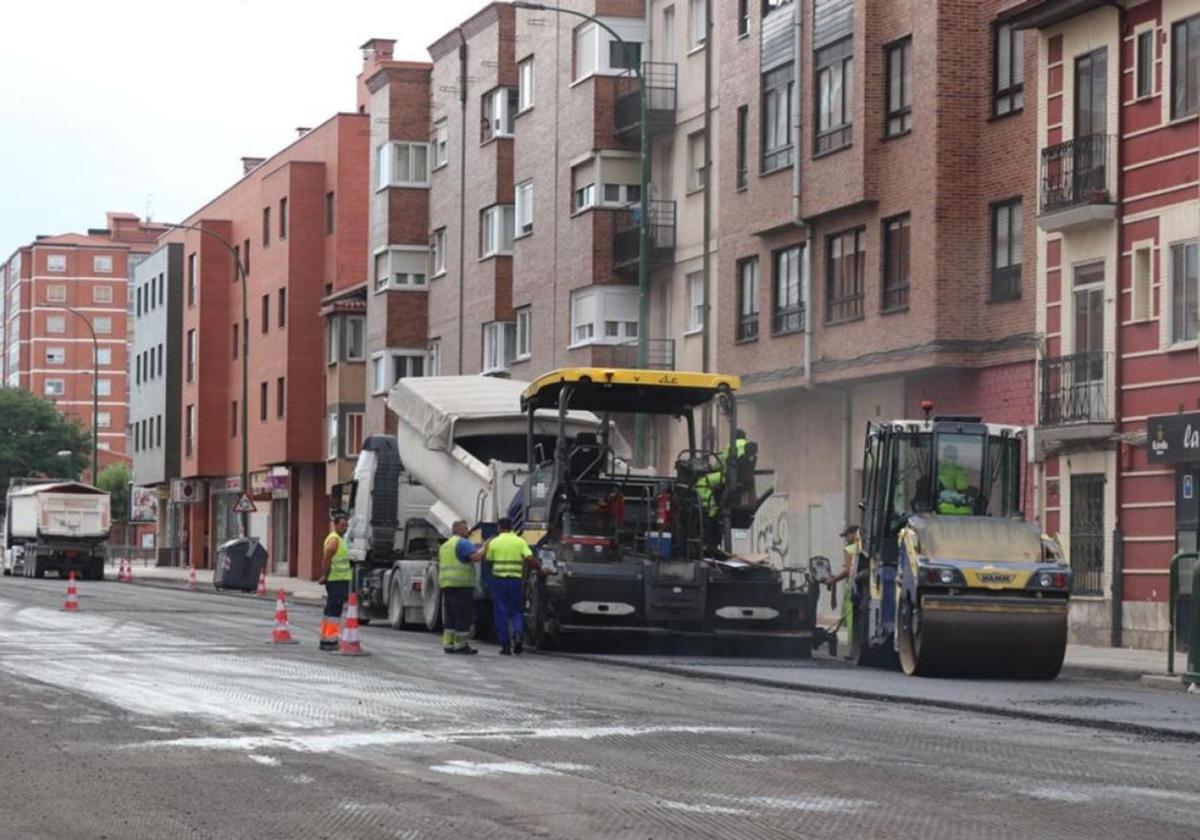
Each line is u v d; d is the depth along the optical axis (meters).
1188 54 38.78
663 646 36.78
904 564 31.02
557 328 66.31
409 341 82.38
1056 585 30.19
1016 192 43.88
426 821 13.93
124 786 15.91
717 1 57.62
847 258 49.50
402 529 46.28
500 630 35.09
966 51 45.25
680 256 60.34
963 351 44.97
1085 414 41.06
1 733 19.92
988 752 18.69
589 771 16.77
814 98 50.22
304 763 17.34
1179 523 38.25
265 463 99.38
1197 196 38.28
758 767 17.12
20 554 96.75
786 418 53.94
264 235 102.06
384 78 83.38
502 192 73.56
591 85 63.34
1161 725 21.66
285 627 36.88
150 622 44.81
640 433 38.50
